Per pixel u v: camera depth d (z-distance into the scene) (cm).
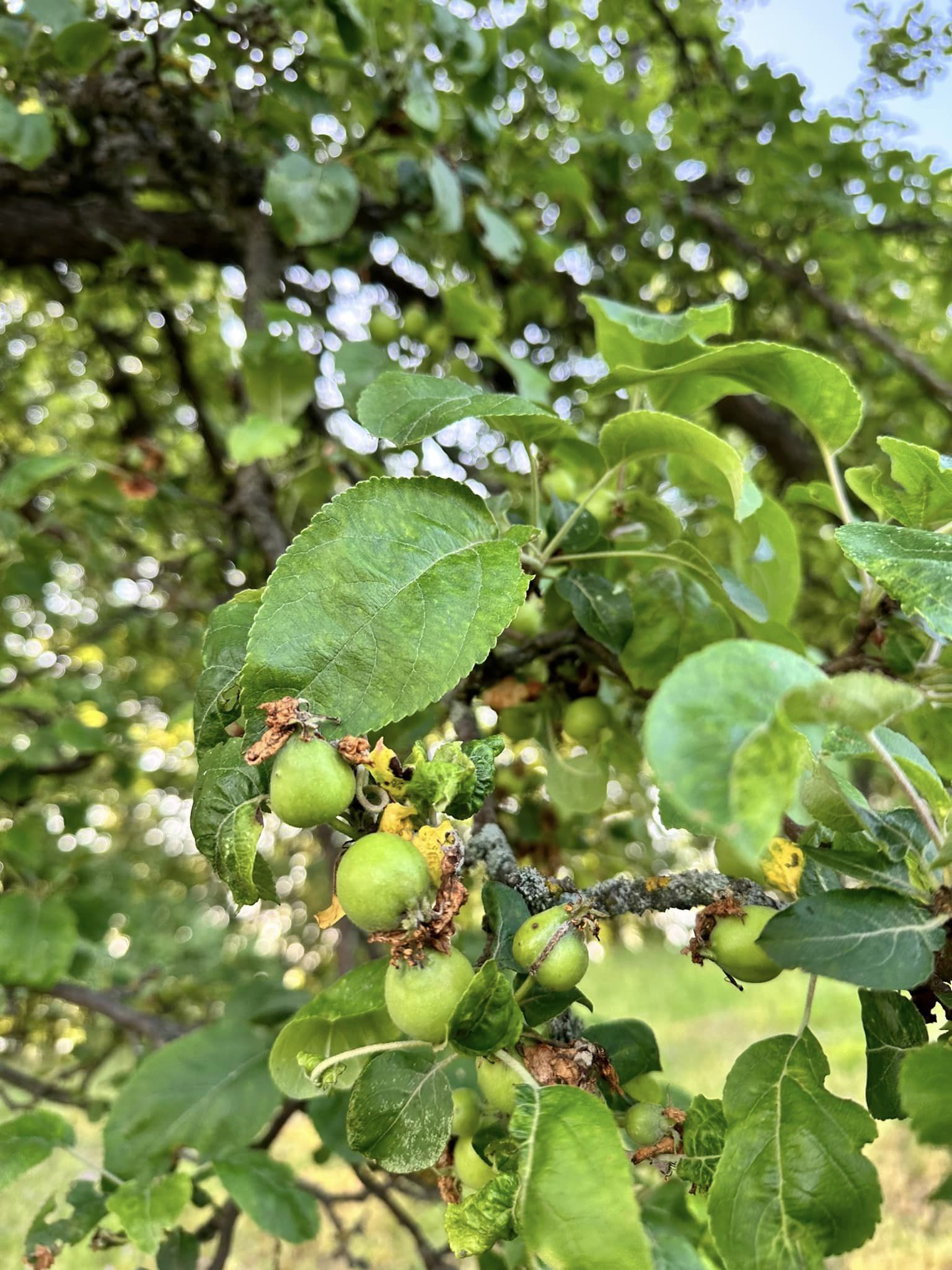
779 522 46
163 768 128
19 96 64
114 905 77
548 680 51
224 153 72
